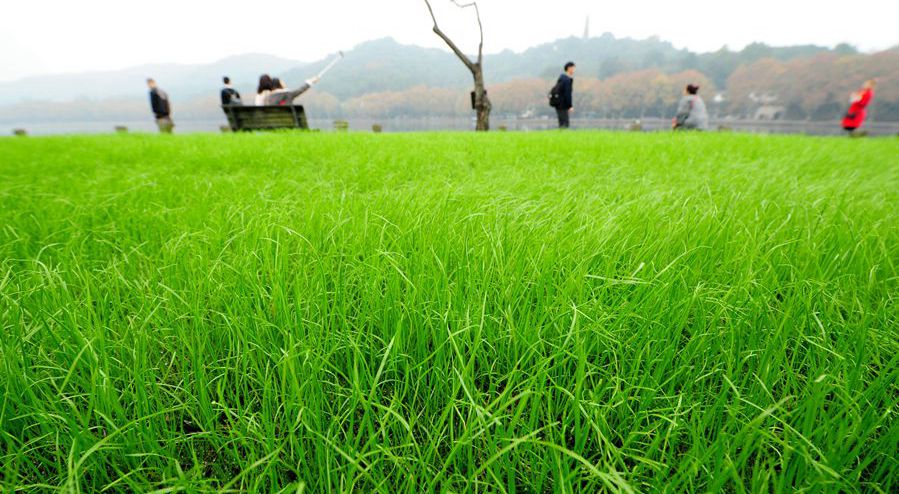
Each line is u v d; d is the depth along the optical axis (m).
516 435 0.88
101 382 0.87
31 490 0.78
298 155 4.69
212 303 1.16
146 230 1.89
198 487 0.72
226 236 1.66
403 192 2.31
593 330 0.96
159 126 14.57
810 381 0.87
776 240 1.60
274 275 1.20
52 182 3.15
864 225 1.73
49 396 0.85
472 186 2.57
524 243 1.42
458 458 0.82
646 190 2.49
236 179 3.10
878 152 5.45
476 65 14.90
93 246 1.78
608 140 6.56
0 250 1.64
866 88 12.82
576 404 0.79
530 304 1.14
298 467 0.78
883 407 0.86
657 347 1.02
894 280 1.35
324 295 1.09
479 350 1.05
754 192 2.48
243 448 0.88
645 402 0.87
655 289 1.12
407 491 0.72
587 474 0.77
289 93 12.04
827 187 2.59
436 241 1.45
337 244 1.54
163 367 1.02
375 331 1.15
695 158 4.49
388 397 0.99
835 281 1.28
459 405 0.92
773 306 1.18
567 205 2.08
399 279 1.19
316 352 0.93
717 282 1.26
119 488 0.79
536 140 6.75
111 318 1.08
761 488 0.66
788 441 0.77
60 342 0.97
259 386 0.97
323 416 0.89
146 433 0.83
